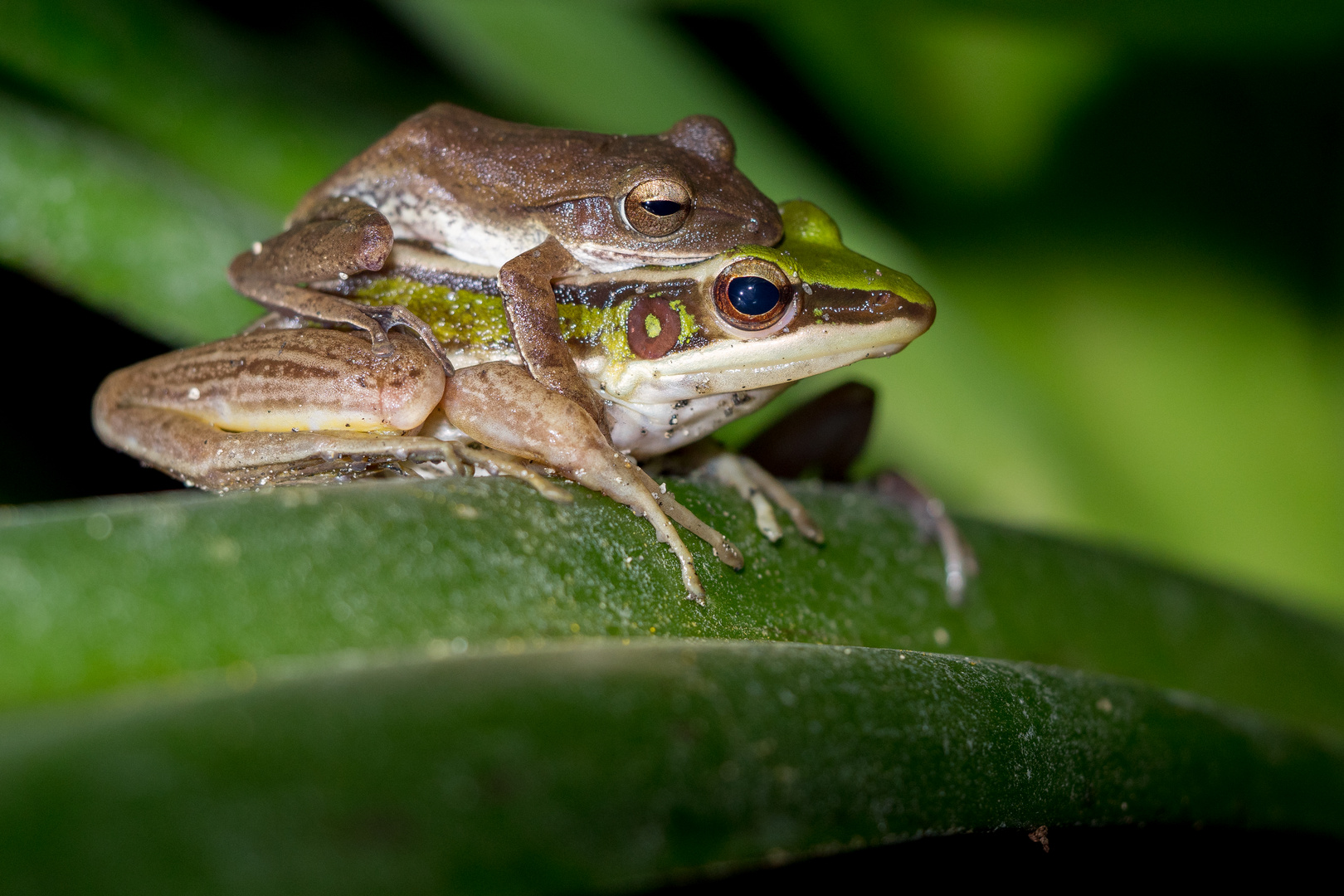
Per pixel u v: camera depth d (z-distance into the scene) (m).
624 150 0.33
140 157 0.35
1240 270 0.39
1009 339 0.40
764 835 0.28
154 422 0.32
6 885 0.21
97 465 0.38
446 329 0.33
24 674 0.27
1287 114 0.39
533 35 0.37
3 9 0.35
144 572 0.28
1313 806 0.32
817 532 0.32
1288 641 0.35
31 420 0.38
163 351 0.38
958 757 0.29
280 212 0.35
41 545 0.28
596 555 0.30
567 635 0.29
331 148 0.36
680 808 0.27
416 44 0.39
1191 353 0.39
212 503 0.29
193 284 0.35
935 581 0.33
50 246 0.34
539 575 0.29
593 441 0.31
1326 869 0.33
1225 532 0.39
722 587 0.31
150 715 0.25
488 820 0.24
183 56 0.36
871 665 0.29
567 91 0.37
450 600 0.29
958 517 0.34
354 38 0.39
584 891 0.25
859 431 0.35
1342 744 0.33
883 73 0.39
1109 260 0.40
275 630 0.28
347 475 0.32
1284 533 0.39
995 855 0.30
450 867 0.24
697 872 0.27
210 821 0.23
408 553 0.29
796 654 0.29
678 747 0.28
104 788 0.23
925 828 0.29
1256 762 0.32
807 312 0.33
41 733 0.24
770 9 0.38
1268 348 0.39
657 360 0.33
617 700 0.28
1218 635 0.35
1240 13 0.36
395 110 0.38
